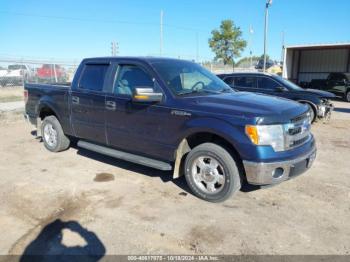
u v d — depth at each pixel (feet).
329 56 77.20
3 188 15.65
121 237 11.34
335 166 18.92
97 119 17.72
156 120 15.01
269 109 13.10
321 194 14.88
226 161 13.20
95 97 17.52
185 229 11.85
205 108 13.56
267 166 12.40
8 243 11.05
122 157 16.72
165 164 15.26
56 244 10.95
